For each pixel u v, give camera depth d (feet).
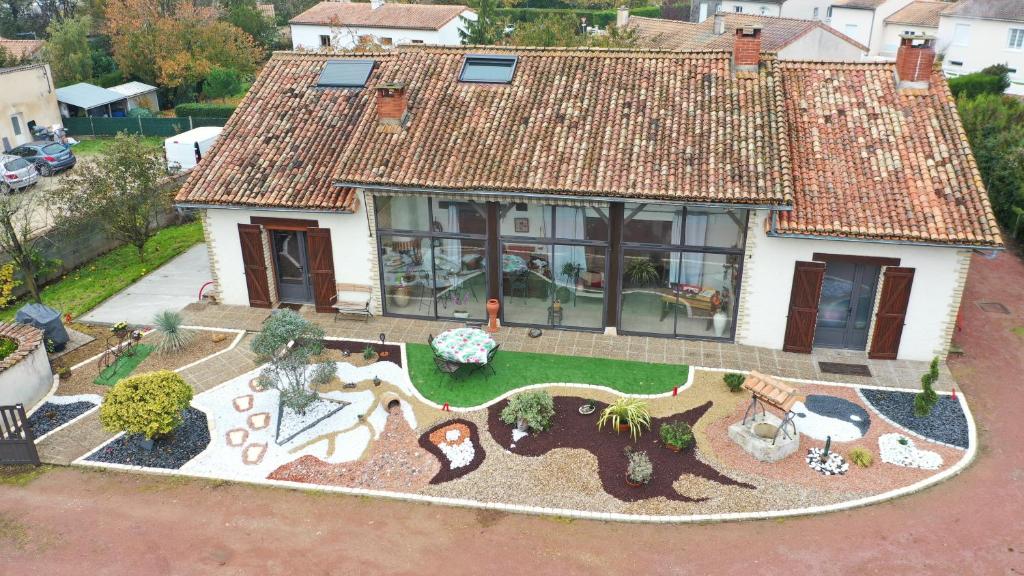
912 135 65.00
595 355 66.08
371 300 73.15
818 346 66.49
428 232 69.15
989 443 54.49
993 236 57.21
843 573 43.45
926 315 62.23
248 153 73.61
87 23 188.75
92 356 69.00
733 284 65.26
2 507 50.24
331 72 80.53
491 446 54.85
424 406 59.82
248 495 51.08
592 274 67.72
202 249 95.30
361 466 53.42
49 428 58.49
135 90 168.35
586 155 65.00
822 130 66.39
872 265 61.98
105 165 86.84
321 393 61.67
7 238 76.64
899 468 51.88
